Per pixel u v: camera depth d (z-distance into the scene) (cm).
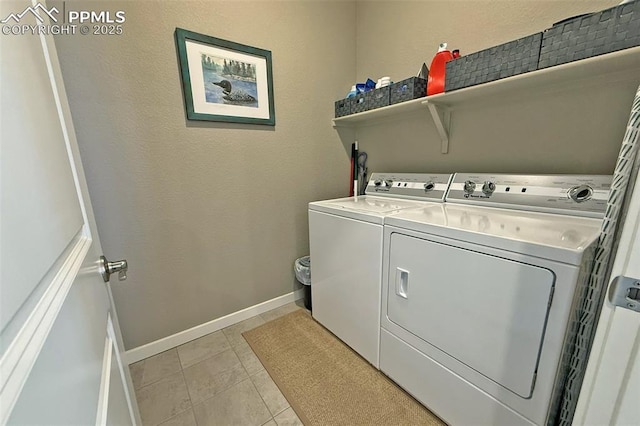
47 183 44
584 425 53
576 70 109
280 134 200
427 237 113
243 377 150
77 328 45
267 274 212
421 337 121
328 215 165
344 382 145
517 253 87
